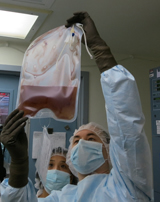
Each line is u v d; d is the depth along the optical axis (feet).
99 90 7.80
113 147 3.10
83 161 3.73
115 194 3.13
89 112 7.61
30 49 2.98
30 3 5.22
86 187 3.45
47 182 4.82
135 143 2.80
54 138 7.25
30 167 6.92
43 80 2.80
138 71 8.39
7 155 6.69
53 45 2.94
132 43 7.39
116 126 2.89
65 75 2.77
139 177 2.89
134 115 2.81
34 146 7.01
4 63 6.97
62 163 5.01
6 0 5.08
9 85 7.26
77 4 5.31
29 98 2.73
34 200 3.00
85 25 3.00
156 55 8.46
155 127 5.39
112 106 2.88
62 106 2.69
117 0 5.14
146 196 3.12
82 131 4.13
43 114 2.71
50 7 5.40
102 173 3.85
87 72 7.71
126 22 6.10
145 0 5.13
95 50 2.97
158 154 5.26
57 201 3.65
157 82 5.44
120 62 8.21
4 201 2.74
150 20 5.99
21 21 5.93
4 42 7.05
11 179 2.69
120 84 2.84
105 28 6.41
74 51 2.83
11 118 2.66
